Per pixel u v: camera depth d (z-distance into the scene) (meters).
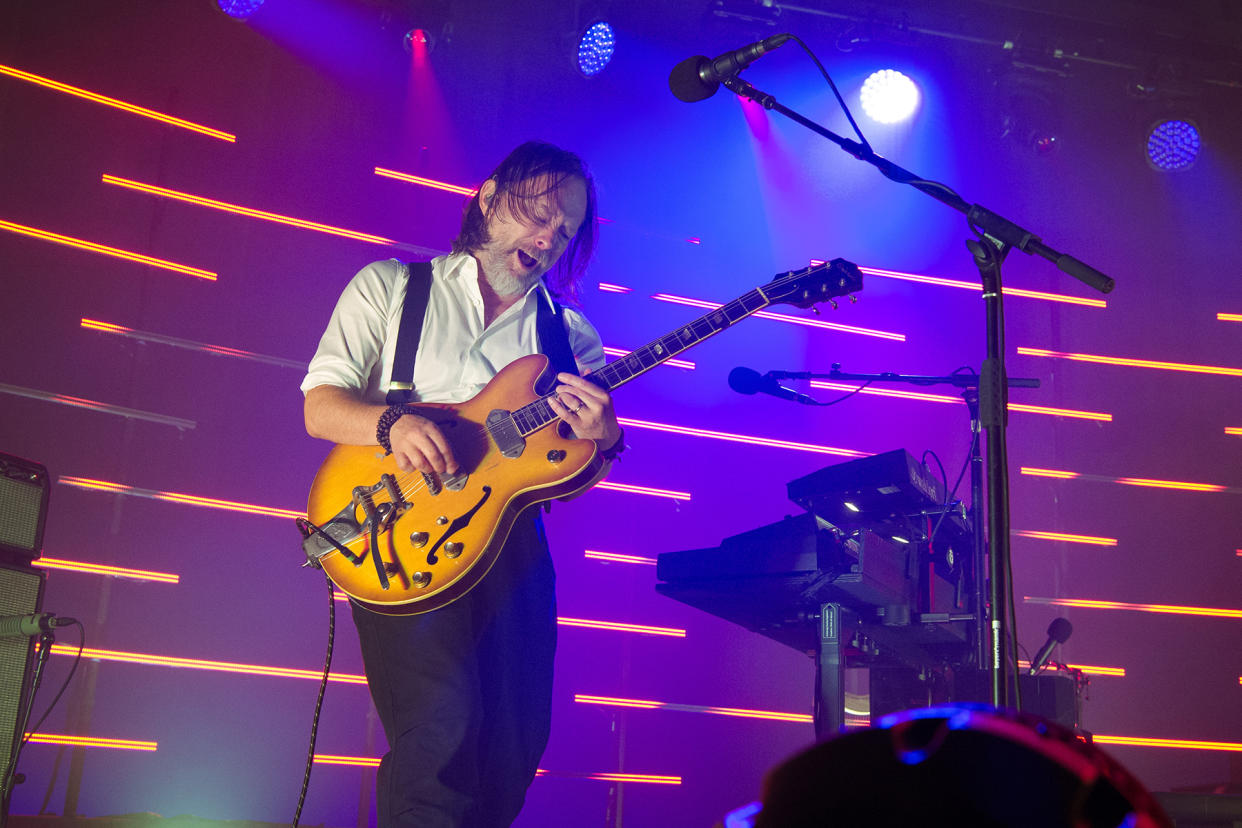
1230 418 7.81
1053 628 4.68
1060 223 7.86
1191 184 7.95
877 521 3.96
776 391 4.26
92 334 6.09
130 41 6.48
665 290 7.28
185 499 5.71
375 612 2.60
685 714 6.53
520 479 2.66
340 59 6.87
